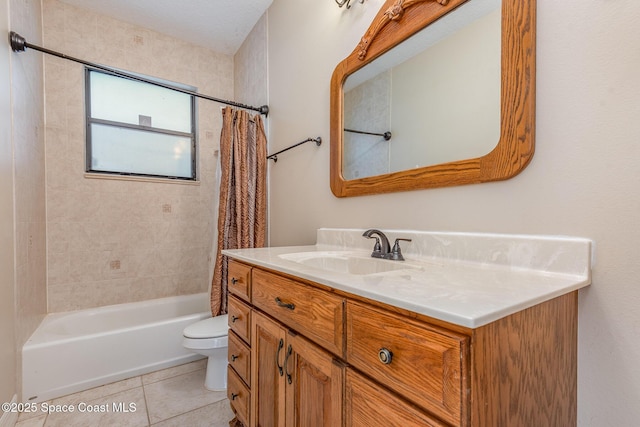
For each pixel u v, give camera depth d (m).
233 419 1.35
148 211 2.52
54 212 2.16
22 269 1.61
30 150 1.78
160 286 2.57
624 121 0.64
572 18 0.71
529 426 0.55
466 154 0.94
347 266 1.18
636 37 0.62
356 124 1.38
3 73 1.38
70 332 2.07
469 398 0.44
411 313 0.53
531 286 0.63
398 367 0.54
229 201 1.96
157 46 2.57
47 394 1.60
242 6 2.22
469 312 0.46
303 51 1.79
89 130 2.32
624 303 0.64
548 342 0.60
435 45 1.04
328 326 0.73
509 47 0.82
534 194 0.79
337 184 1.47
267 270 1.03
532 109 0.78
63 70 2.19
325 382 0.74
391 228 1.21
